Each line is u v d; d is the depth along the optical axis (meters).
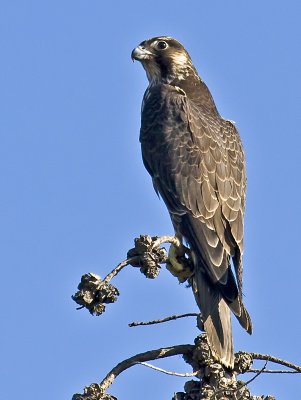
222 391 6.87
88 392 6.71
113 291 7.05
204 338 7.31
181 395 7.11
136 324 7.56
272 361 7.38
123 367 6.98
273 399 6.95
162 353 7.19
